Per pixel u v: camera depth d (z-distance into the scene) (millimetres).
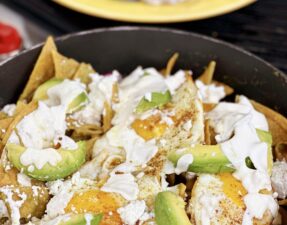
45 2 891
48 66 654
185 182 582
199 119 593
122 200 539
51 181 564
